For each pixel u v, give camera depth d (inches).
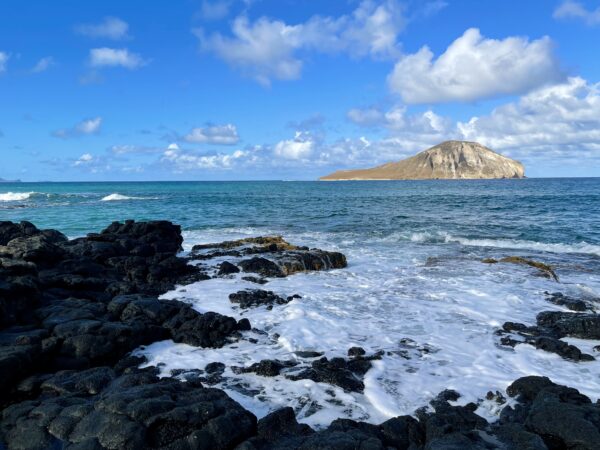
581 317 415.2
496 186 4899.1
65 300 430.3
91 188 5295.3
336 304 495.5
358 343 379.2
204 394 252.8
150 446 212.2
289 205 2165.4
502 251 874.1
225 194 3410.4
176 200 2564.0
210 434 219.5
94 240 714.2
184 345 381.7
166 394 247.8
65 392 274.7
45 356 316.8
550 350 363.6
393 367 331.9
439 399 281.9
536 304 498.3
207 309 481.4
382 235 1114.7
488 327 423.5
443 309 477.4
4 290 370.6
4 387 276.8
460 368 331.6
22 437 227.6
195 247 847.7
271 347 372.2
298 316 446.6
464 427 241.1
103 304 434.6
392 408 272.5
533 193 3107.8
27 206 2023.9
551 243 976.9
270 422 240.4
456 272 650.2
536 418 237.5
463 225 1306.6
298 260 677.9
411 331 410.6
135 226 799.7
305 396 288.2
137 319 398.9
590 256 822.5
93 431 219.6
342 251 872.3
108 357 342.0
